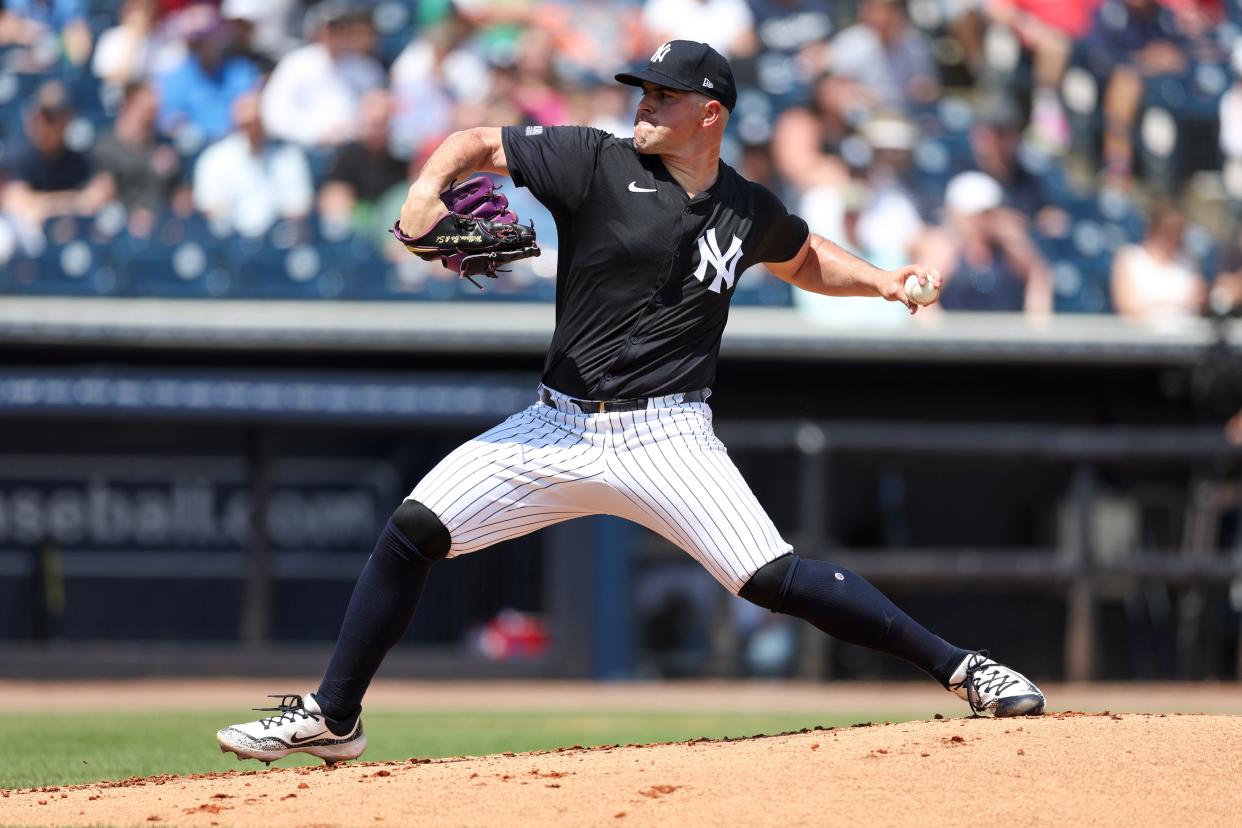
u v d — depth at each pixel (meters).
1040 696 14.79
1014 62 53.25
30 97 48.19
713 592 44.19
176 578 43.94
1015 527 47.53
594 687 43.16
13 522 43.66
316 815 12.60
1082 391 51.59
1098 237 50.06
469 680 43.81
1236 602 45.91
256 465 44.22
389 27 50.22
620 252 14.16
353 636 14.99
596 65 50.78
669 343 14.38
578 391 14.41
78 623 43.62
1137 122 53.06
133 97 48.41
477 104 49.38
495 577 44.56
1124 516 45.75
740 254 14.62
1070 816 11.93
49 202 46.97
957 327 47.25
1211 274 50.28
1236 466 45.97
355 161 48.25
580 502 14.72
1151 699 38.91
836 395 50.72
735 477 14.56
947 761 13.07
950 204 49.47
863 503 46.91
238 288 46.38
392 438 44.66
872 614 14.77
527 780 13.34
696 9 51.59
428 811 12.55
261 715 31.48
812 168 49.34
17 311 44.91
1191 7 55.44
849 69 51.50
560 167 14.18
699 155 14.34
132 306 45.75
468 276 14.13
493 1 50.78
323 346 45.47
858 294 15.64
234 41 49.16
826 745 13.84
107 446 43.97
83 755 22.50
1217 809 12.07
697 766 13.40
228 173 47.62
